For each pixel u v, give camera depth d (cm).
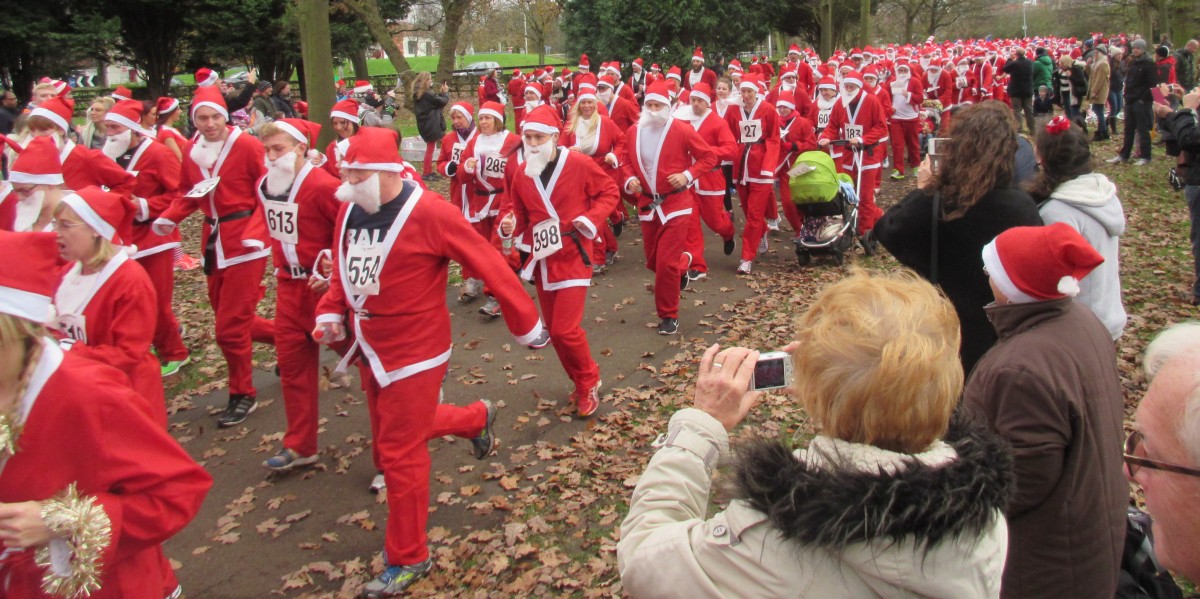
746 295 866
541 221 575
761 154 930
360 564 434
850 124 1076
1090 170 383
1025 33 6009
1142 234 1023
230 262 595
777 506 151
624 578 174
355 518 477
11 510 223
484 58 6438
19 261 224
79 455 235
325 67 1376
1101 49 2045
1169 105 764
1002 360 247
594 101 951
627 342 738
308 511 488
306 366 523
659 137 718
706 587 161
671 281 739
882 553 147
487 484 507
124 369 394
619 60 3331
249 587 423
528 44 7056
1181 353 169
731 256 1034
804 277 924
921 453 161
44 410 231
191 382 702
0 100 1430
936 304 171
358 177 394
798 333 182
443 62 2370
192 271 1084
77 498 233
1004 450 162
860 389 159
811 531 147
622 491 489
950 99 2017
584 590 402
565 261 577
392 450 407
